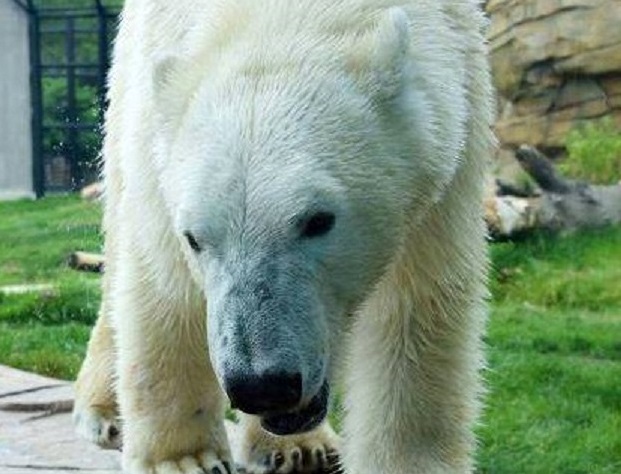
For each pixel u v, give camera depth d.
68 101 36.59
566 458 10.76
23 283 21.27
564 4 21.95
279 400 5.79
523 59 22.33
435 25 6.77
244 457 8.79
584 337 14.77
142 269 7.41
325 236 6.06
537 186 20.12
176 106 6.46
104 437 9.43
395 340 7.34
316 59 6.30
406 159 6.39
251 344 5.75
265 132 6.04
